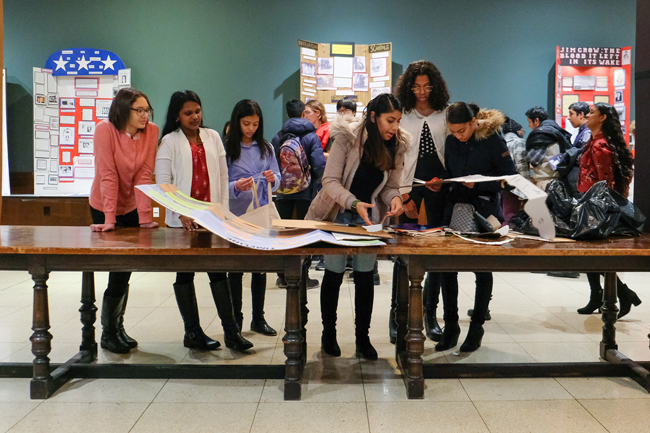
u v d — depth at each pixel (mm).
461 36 5898
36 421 1861
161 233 2355
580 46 5895
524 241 2109
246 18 5887
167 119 2637
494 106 5945
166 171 2584
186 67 5922
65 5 5848
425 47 5914
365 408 1967
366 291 2484
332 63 5645
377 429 1800
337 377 2279
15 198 5305
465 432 1779
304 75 5613
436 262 1999
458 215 2547
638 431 1786
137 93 2459
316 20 5895
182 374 2252
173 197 2111
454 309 2654
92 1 5855
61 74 5656
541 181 4434
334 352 2557
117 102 2438
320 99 5672
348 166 2338
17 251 1917
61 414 1918
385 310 3480
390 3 5875
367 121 2252
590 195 2299
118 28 5883
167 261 1979
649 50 2502
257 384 2201
